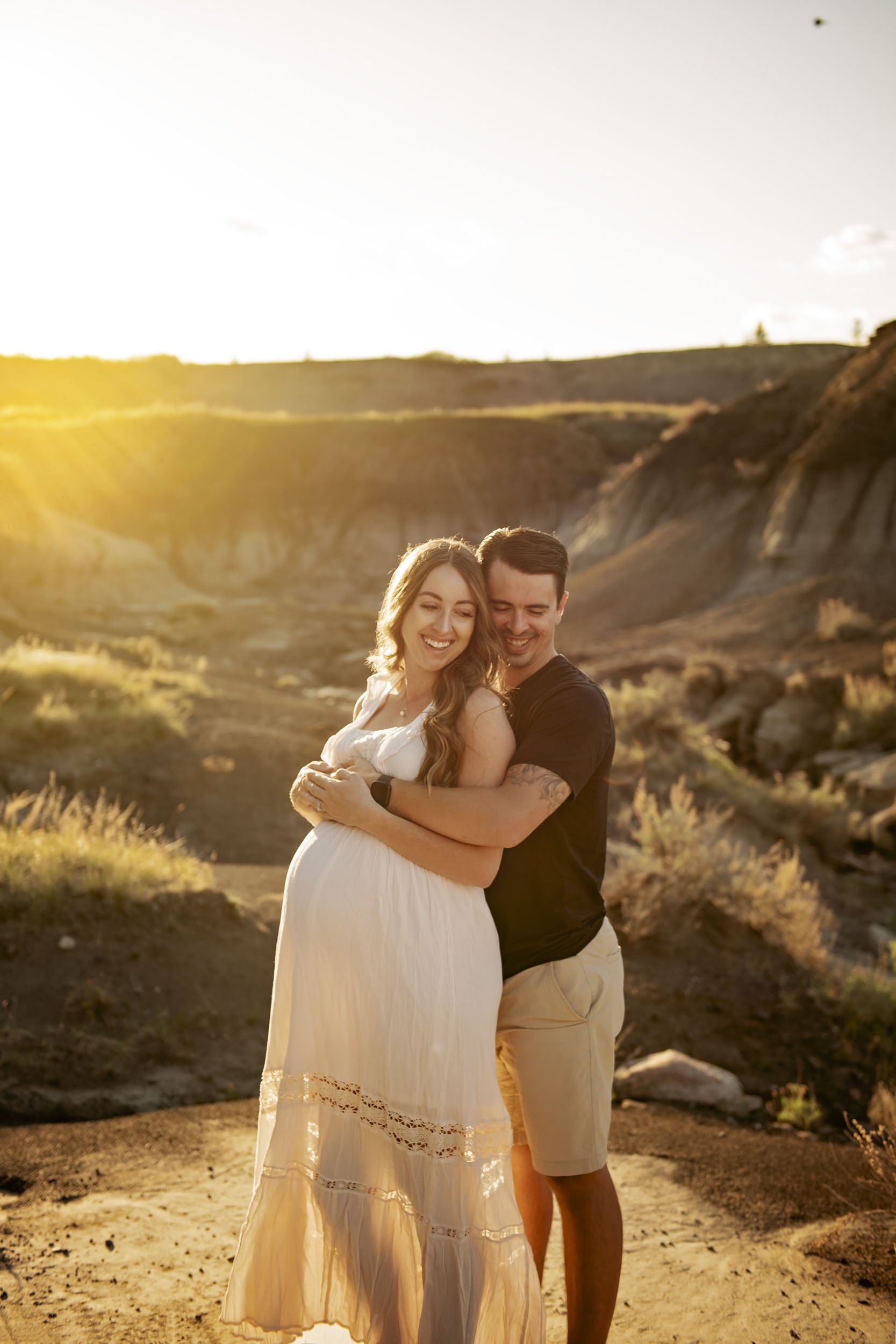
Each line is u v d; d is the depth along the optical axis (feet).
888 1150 12.62
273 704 56.80
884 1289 10.40
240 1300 8.08
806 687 64.69
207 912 22.95
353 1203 8.16
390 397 360.48
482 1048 8.27
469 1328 7.80
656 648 83.56
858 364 123.65
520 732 8.98
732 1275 10.79
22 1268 9.93
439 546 8.94
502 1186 8.21
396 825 8.40
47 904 21.39
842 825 46.80
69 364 377.50
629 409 215.72
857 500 106.63
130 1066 17.57
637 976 23.91
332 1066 8.38
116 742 43.96
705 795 47.11
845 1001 23.57
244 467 179.42
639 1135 16.15
